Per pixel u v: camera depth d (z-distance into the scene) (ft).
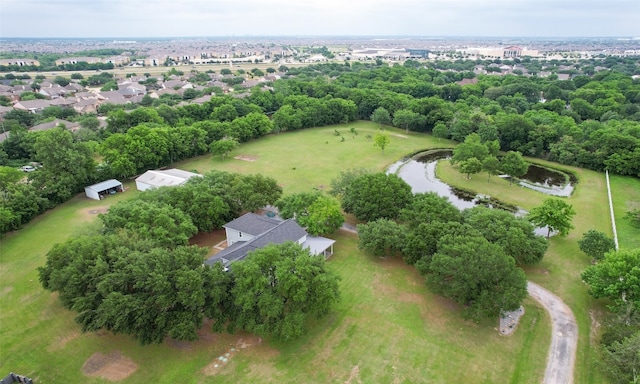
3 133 363.35
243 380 116.47
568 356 124.77
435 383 114.93
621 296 138.62
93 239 139.64
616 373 110.93
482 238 144.77
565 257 180.34
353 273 169.07
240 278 125.80
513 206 245.86
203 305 126.11
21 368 122.11
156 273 120.88
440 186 281.74
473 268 131.95
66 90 605.73
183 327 118.21
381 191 197.57
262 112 459.32
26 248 191.83
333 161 328.49
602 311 145.59
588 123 360.07
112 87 613.52
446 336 133.28
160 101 510.99
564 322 139.74
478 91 546.26
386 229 173.37
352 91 503.61
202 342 130.82
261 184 217.56
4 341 132.67
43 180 233.14
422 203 183.93
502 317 141.38
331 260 179.11
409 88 557.74
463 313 135.44
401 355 125.18
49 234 205.87
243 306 122.11
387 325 138.31
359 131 433.89
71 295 125.80
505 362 122.52
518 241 158.61
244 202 208.23
